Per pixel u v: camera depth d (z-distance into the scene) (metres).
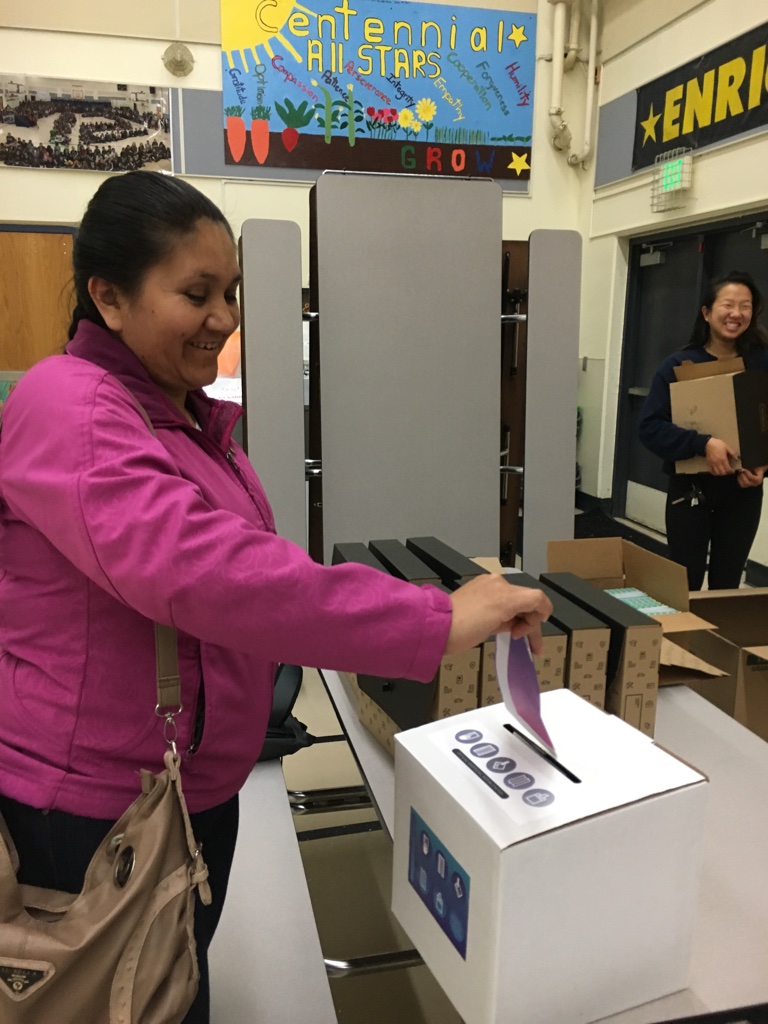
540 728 0.86
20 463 0.71
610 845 0.81
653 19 4.52
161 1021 0.74
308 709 2.67
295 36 4.64
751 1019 0.86
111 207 0.77
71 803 0.78
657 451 2.78
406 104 4.89
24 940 0.73
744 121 3.89
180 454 0.83
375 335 2.43
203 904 0.87
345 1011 1.60
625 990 0.86
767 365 2.71
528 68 5.04
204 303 0.80
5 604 0.80
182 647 0.80
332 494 2.48
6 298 4.62
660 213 4.60
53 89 4.45
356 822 2.21
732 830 1.18
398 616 0.71
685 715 1.55
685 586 1.78
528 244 2.46
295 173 4.83
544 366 2.52
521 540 2.74
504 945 0.77
